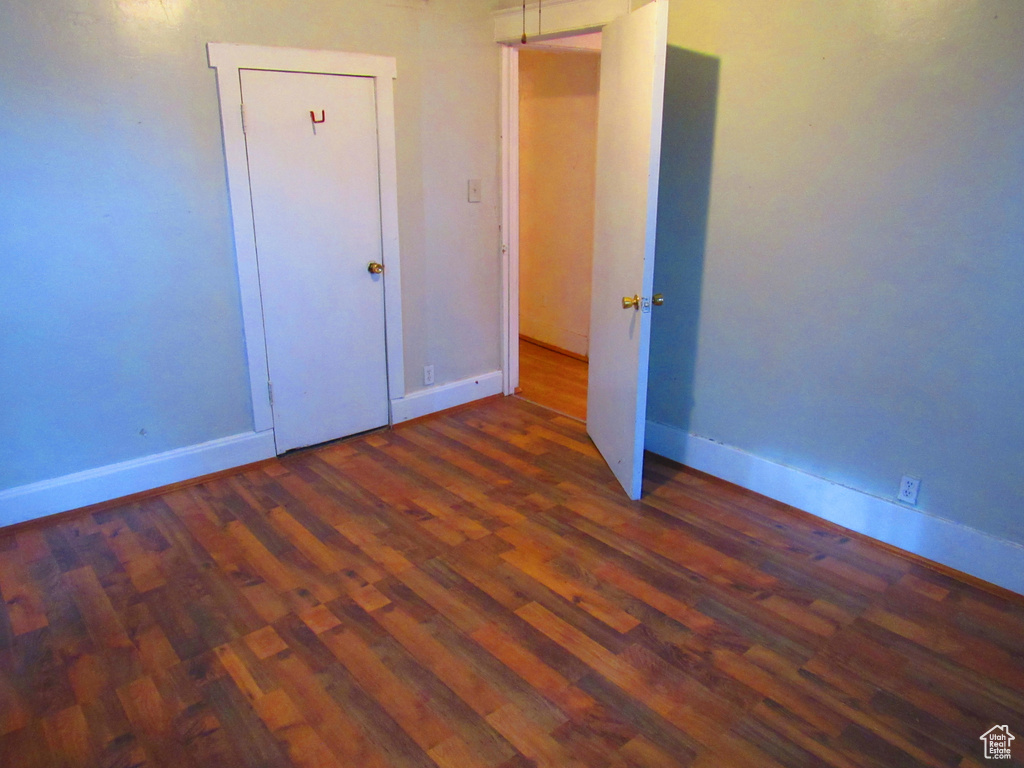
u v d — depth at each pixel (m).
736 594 2.42
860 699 1.96
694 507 3.03
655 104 2.59
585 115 4.79
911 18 2.32
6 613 2.31
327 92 3.24
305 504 3.04
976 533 2.47
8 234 2.60
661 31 2.53
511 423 3.97
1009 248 2.24
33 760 1.76
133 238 2.88
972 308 2.35
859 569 2.57
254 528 2.85
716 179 3.01
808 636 2.21
